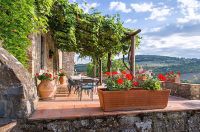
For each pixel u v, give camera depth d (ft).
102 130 15.93
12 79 14.60
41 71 31.65
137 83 17.88
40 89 23.63
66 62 65.41
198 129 17.95
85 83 24.57
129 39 32.12
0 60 14.60
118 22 30.71
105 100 16.63
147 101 17.43
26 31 19.63
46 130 15.05
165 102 17.84
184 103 20.90
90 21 29.73
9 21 18.08
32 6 19.79
